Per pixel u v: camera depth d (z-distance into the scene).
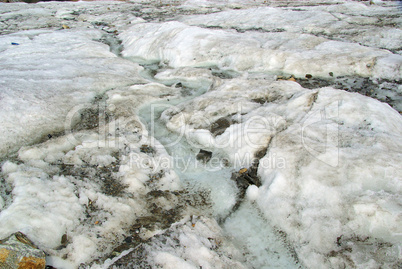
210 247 3.17
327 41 9.27
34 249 2.68
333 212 3.19
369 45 9.45
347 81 7.27
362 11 14.68
